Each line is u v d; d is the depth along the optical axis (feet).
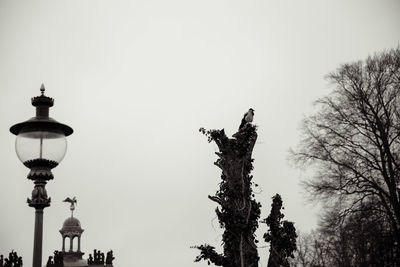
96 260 321.73
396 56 144.46
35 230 40.70
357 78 144.97
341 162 142.41
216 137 56.80
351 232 135.03
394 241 126.52
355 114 142.61
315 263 183.62
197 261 54.65
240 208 54.44
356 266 135.64
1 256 197.98
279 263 54.19
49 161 42.22
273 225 55.21
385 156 139.03
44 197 41.39
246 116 57.62
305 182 145.38
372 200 136.15
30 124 42.68
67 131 44.57
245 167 56.03
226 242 54.24
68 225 325.83
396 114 140.97
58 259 300.40
